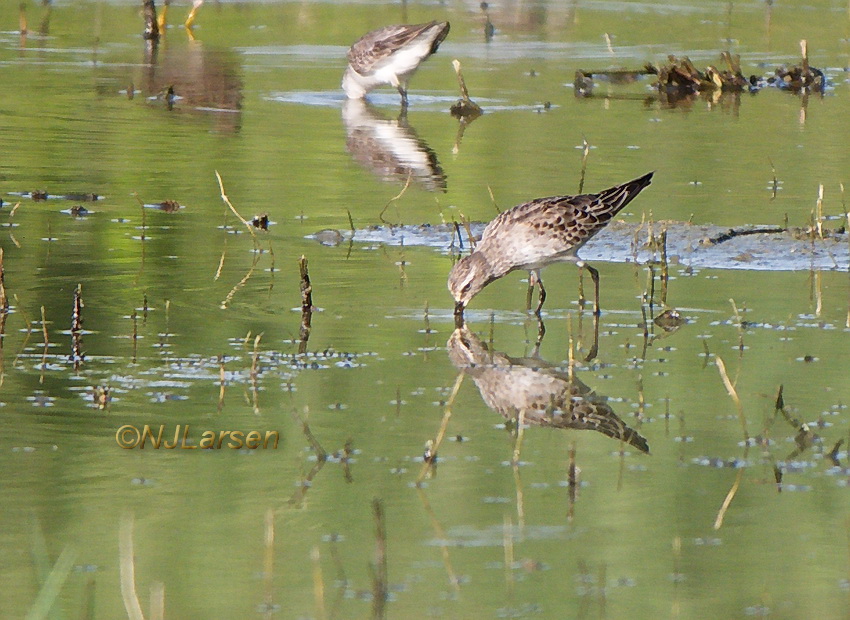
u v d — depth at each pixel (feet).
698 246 56.03
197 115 83.66
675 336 44.65
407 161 71.56
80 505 31.14
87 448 34.35
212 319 45.55
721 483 32.99
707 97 95.40
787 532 30.27
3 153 70.64
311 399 38.24
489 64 107.24
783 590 27.53
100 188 64.03
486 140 77.51
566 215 47.16
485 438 35.78
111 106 85.61
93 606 26.48
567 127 82.07
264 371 40.47
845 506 31.63
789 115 87.35
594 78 100.99
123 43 112.06
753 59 109.19
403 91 89.30
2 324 44.16
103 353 41.70
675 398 38.86
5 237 54.95
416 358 42.11
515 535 30.09
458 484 32.78
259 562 28.63
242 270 51.78
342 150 74.38
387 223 59.06
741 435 36.06
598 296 47.96
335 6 136.56
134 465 33.50
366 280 51.01
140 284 49.37
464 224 54.24
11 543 29.22
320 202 62.75
